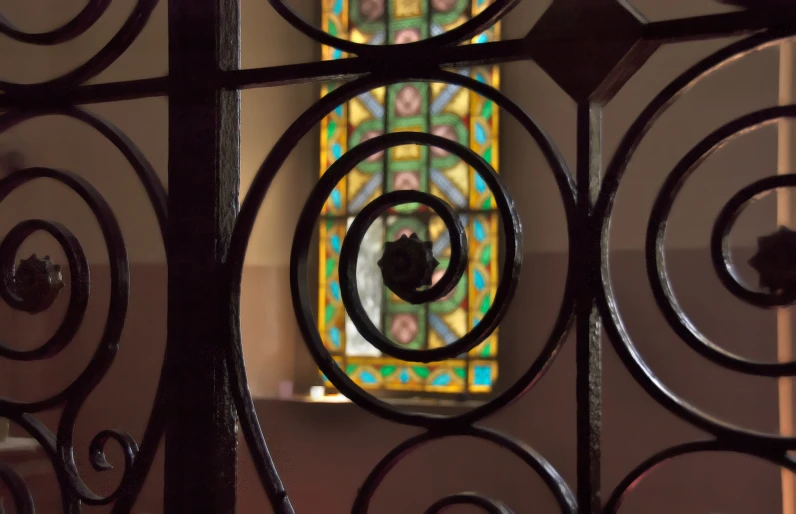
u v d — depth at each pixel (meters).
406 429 4.56
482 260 4.66
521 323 4.56
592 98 0.86
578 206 0.86
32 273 1.06
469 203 4.72
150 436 1.04
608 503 0.83
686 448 0.79
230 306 1.02
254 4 4.76
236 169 1.06
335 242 4.99
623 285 4.34
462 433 0.88
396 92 4.91
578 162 0.86
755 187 0.78
